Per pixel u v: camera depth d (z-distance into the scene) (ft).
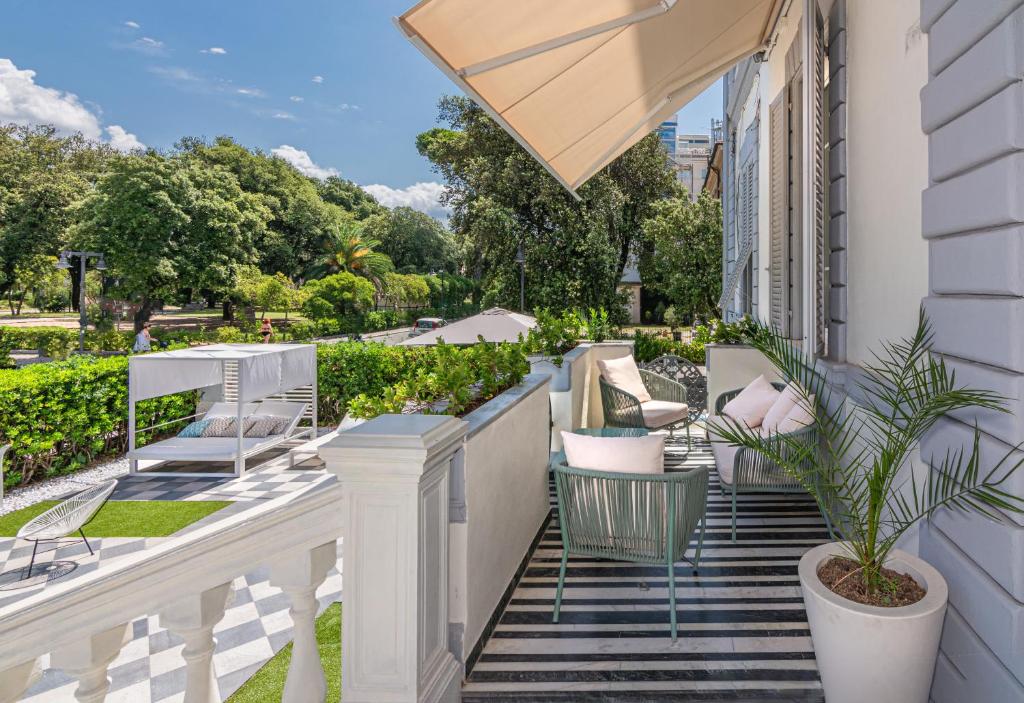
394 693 6.50
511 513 10.98
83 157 176.76
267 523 6.04
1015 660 5.39
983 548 5.99
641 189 90.84
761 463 13.10
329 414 37.04
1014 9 5.34
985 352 5.87
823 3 13.50
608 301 85.35
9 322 144.25
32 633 5.20
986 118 5.73
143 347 66.28
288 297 140.77
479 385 12.28
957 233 6.61
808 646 8.95
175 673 11.50
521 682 8.12
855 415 11.92
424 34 7.94
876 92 10.30
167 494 23.98
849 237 12.11
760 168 26.81
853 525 7.73
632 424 20.25
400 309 176.96
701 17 12.76
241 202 152.25
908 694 6.42
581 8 8.84
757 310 28.37
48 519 16.26
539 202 84.28
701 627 9.57
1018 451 5.38
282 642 12.46
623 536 9.89
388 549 6.49
